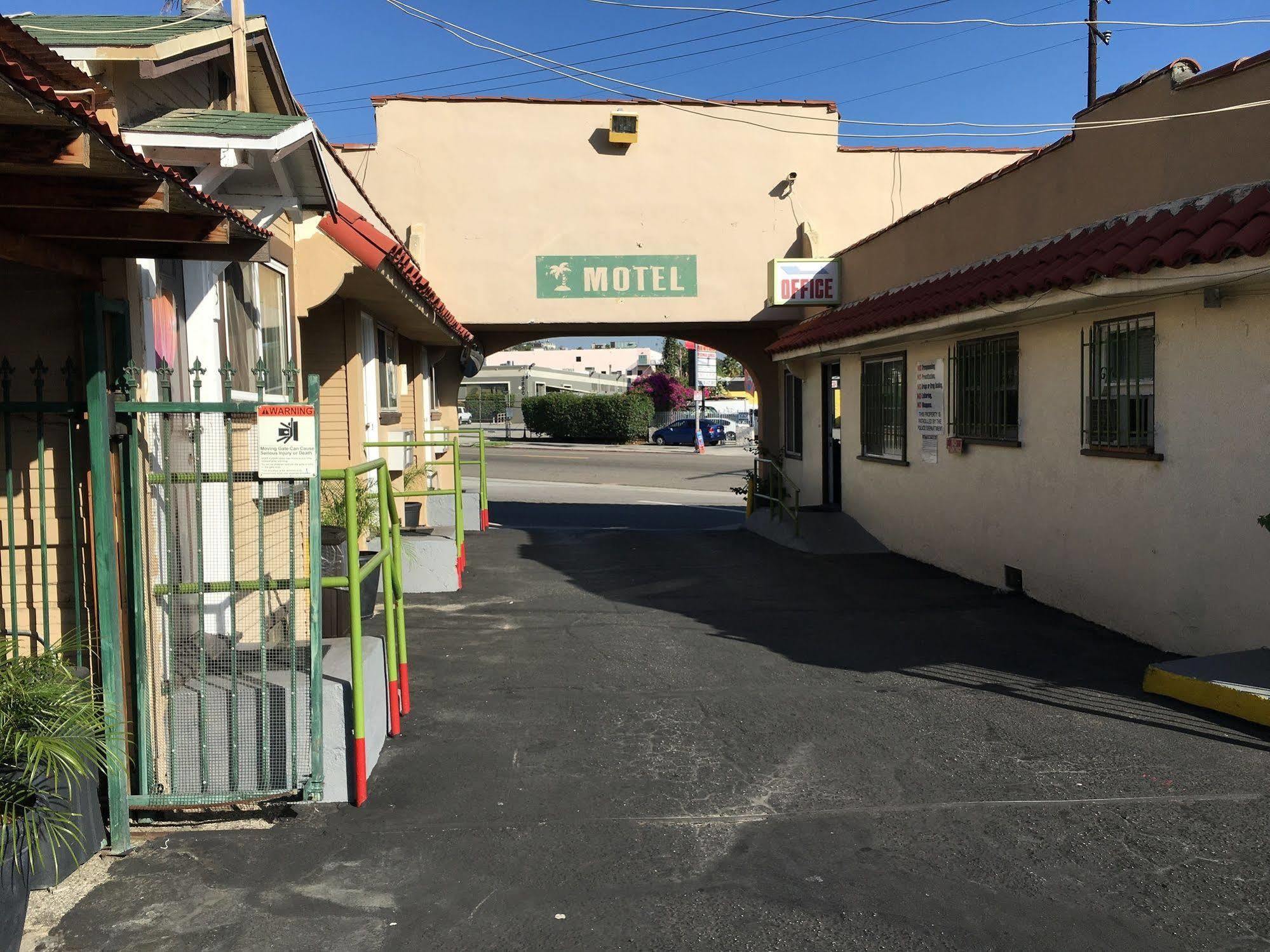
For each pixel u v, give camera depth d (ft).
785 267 48.73
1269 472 20.99
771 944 11.48
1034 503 30.35
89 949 11.44
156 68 18.70
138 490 14.16
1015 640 25.85
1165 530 24.16
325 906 12.37
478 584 34.88
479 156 51.78
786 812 15.12
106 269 14.58
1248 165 21.88
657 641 26.27
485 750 17.83
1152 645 24.72
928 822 14.71
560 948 11.45
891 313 35.86
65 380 13.82
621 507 69.97
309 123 19.40
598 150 52.08
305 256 28.99
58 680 12.70
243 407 14.10
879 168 52.60
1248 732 18.26
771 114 52.19
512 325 53.06
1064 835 14.19
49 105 9.34
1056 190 29.55
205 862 13.51
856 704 20.57
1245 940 11.48
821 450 50.06
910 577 35.60
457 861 13.55
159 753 15.05
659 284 52.31
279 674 16.14
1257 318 21.16
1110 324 26.17
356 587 15.14
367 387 38.42
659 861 13.55
